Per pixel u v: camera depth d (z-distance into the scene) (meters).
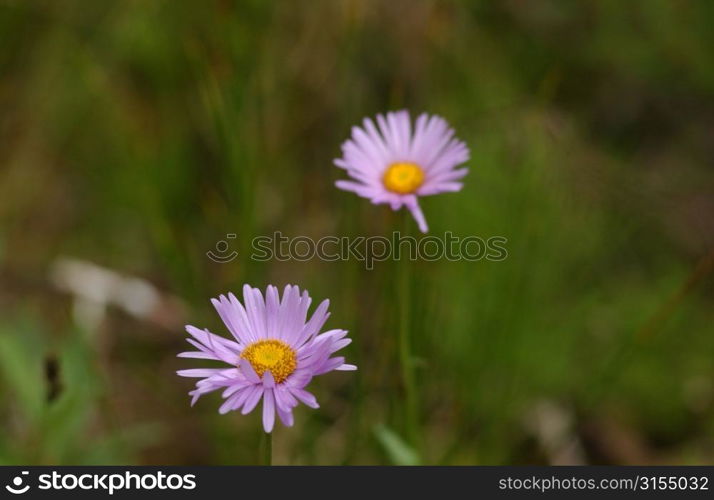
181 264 0.73
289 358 0.58
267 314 0.59
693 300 0.75
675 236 0.77
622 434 0.74
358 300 0.70
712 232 0.76
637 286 0.76
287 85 0.77
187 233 0.76
